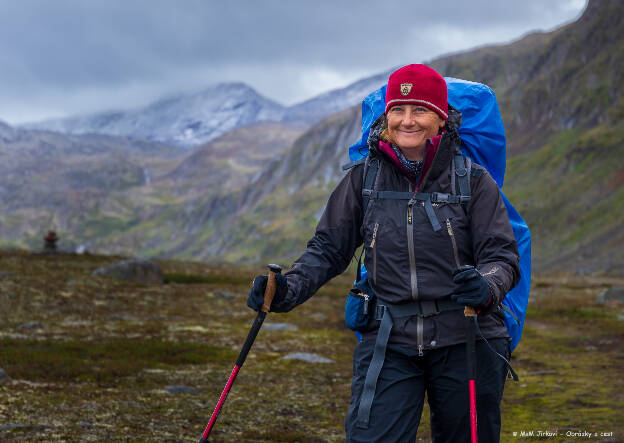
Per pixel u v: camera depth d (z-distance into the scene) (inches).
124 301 785.6
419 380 127.9
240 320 720.3
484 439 129.7
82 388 331.9
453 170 129.5
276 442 256.2
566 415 310.3
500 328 132.8
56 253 1370.6
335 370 443.2
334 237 136.5
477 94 166.7
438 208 127.5
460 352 126.3
